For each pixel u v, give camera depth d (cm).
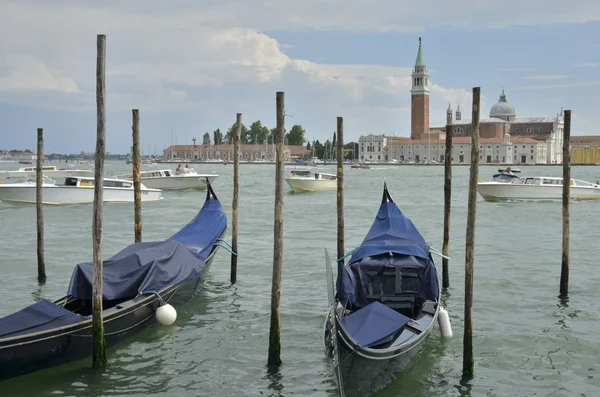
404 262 1379
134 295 1385
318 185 5722
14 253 2330
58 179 7481
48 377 1138
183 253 1534
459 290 1766
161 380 1140
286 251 2414
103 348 1180
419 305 1366
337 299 1268
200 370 1185
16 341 1095
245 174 10319
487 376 1159
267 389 1105
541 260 2205
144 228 3122
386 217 1717
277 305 1202
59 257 2253
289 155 18500
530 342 1328
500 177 4709
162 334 1375
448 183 1762
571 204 4353
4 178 7062
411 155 19775
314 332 1398
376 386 1062
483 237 2812
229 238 2784
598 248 2473
